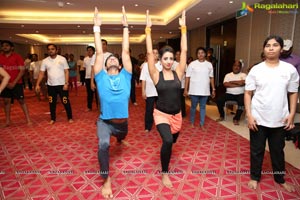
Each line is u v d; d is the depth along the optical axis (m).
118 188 2.42
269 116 2.24
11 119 5.37
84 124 4.90
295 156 3.20
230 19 7.06
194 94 4.34
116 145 3.62
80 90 11.57
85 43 17.48
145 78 4.01
